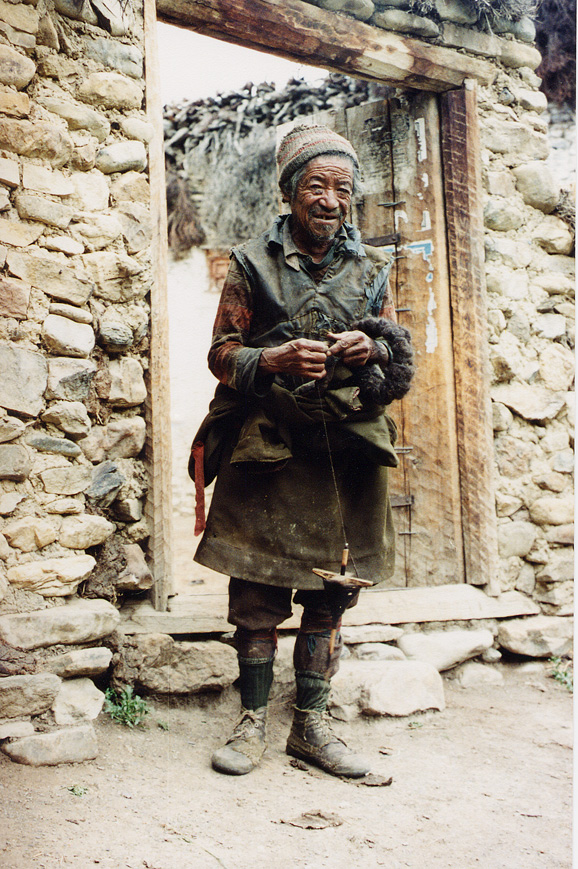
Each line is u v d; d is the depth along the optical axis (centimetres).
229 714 300
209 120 800
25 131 269
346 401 245
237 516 257
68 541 273
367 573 263
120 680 289
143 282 296
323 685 266
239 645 268
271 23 326
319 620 267
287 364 237
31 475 268
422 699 315
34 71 272
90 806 222
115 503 296
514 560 383
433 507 375
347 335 240
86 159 283
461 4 372
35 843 199
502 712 325
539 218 401
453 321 375
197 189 830
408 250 381
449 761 276
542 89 602
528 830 229
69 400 275
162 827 214
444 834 224
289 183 262
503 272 384
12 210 268
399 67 359
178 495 762
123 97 294
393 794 248
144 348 303
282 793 242
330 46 343
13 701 249
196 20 319
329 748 261
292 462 257
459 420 374
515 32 397
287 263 258
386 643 351
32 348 268
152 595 309
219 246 840
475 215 377
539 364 393
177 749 269
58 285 273
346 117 397
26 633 257
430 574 375
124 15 296
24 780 234
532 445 391
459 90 378
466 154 376
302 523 256
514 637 368
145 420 304
